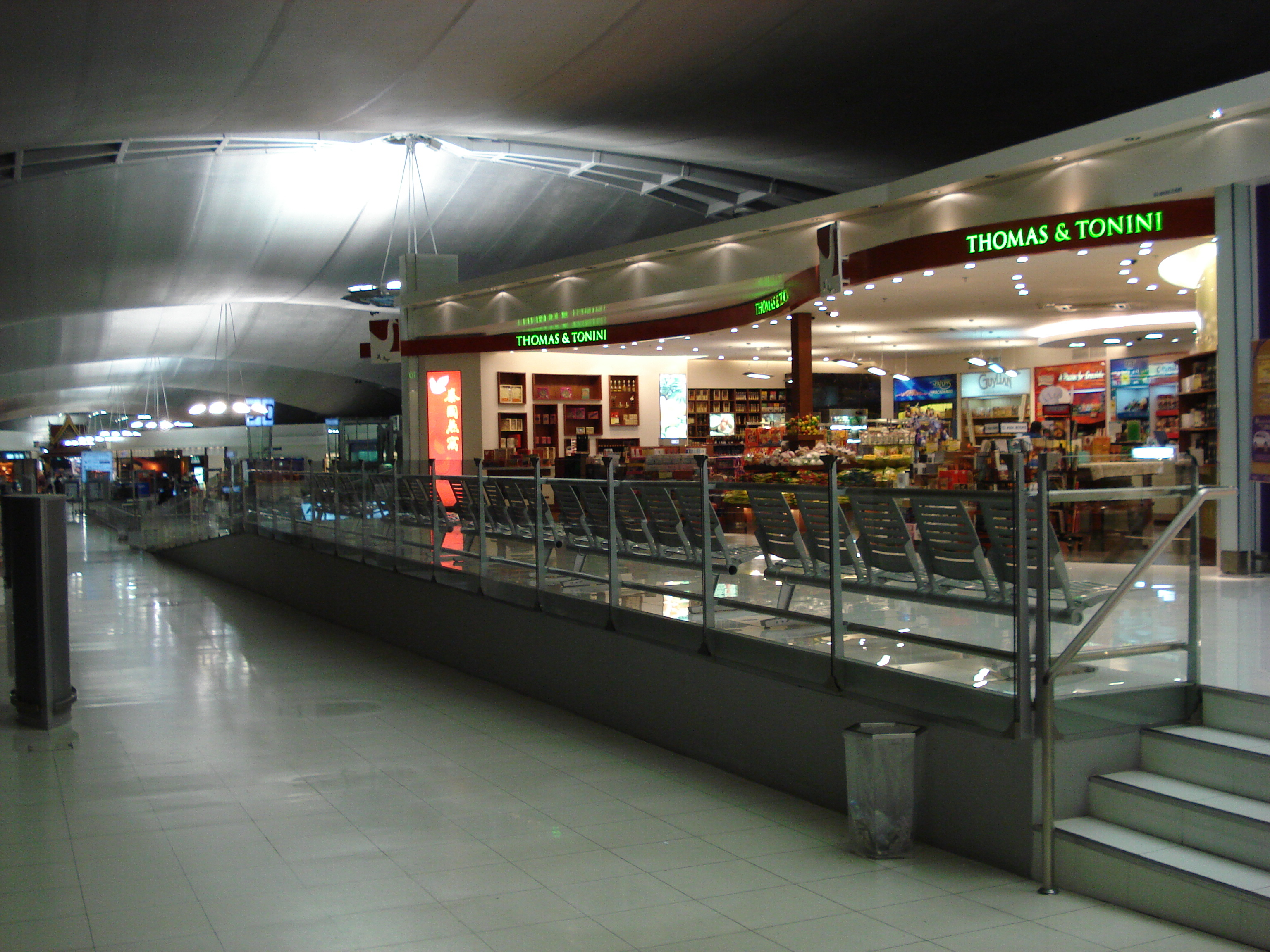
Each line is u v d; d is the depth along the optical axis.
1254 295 6.75
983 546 3.52
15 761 5.09
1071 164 8.07
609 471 5.66
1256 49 10.46
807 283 10.36
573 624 6.11
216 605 12.16
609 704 5.76
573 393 17.80
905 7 8.91
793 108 12.02
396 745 5.39
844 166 15.24
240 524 14.59
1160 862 2.91
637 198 18.84
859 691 3.94
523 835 3.85
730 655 4.70
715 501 5.09
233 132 12.01
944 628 4.02
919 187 9.12
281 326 30.83
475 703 6.47
